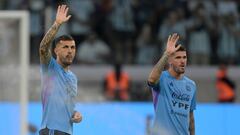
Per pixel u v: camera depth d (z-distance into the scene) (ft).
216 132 116.16
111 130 114.11
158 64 66.08
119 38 140.15
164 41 136.87
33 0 139.13
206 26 138.62
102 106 114.42
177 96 67.67
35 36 132.87
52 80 64.03
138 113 114.73
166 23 139.44
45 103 64.08
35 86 121.70
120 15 142.10
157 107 67.72
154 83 66.85
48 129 63.57
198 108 116.88
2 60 96.43
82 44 138.00
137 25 141.49
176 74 68.08
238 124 116.57
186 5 141.90
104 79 128.77
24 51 96.48
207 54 136.56
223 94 125.59
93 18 141.38
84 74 129.70
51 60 64.18
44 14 131.95
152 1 143.23
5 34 96.22
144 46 137.80
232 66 135.33
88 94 125.90
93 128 113.50
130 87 125.39
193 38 136.87
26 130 96.43
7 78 96.53
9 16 95.96
